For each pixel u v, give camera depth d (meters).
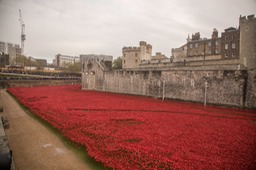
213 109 23.77
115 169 8.68
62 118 18.05
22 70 72.50
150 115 19.66
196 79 29.50
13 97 36.75
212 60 45.34
